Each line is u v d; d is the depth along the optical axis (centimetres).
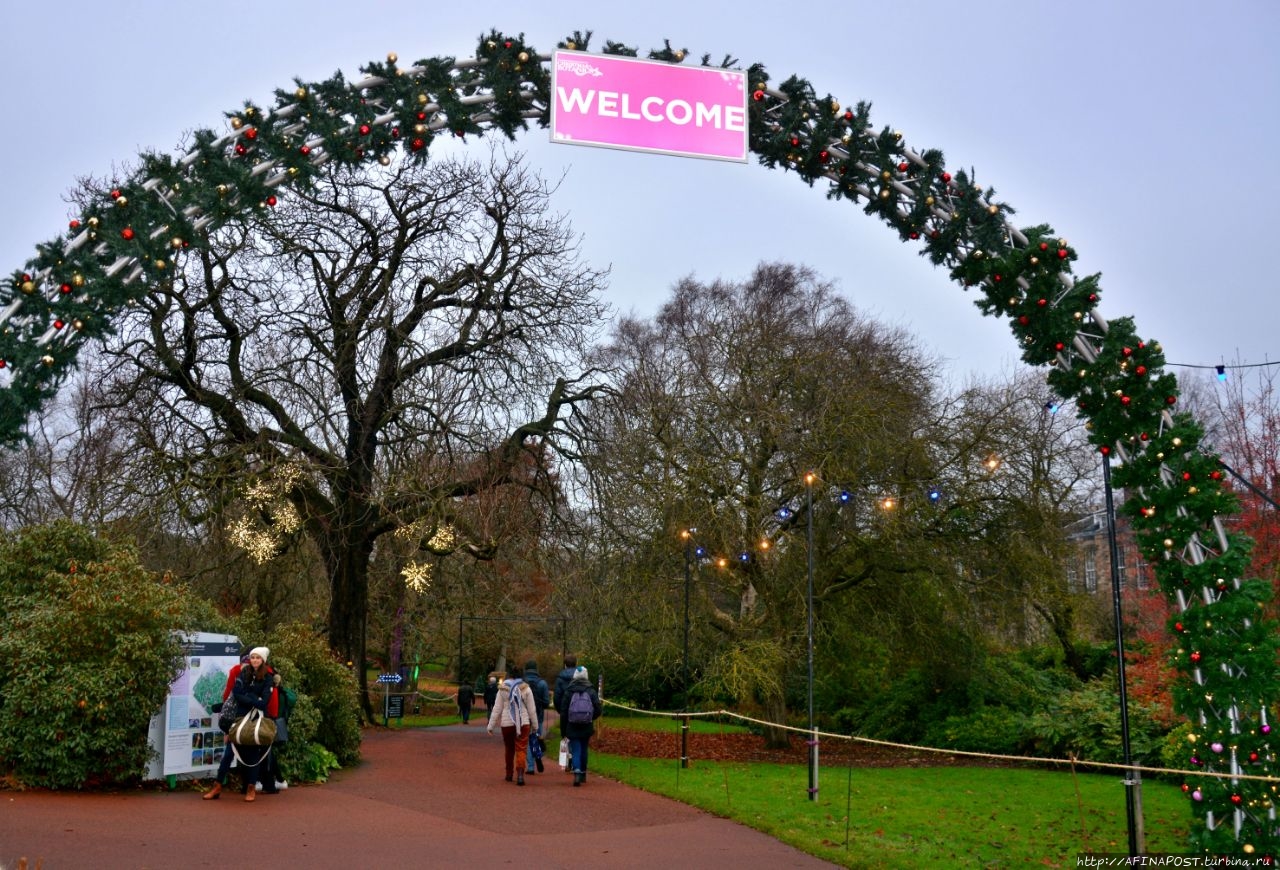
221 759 1189
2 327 838
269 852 862
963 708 2402
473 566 2769
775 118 1098
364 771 1520
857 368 2161
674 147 1015
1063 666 2828
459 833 1016
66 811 986
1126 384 996
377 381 2250
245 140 968
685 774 1630
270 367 2120
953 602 2170
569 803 1272
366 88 1031
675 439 2125
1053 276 1032
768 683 2006
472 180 2295
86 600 1124
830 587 2183
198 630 1310
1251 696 905
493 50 1039
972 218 1087
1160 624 1925
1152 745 1844
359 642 2380
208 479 2045
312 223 2195
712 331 2300
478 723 3331
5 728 1089
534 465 2456
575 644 2741
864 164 1083
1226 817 920
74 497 2425
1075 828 1221
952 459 2128
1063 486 2656
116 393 2098
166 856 820
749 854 969
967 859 977
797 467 2059
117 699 1104
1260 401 2173
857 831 1118
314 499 2253
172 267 902
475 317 2297
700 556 2150
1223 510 957
